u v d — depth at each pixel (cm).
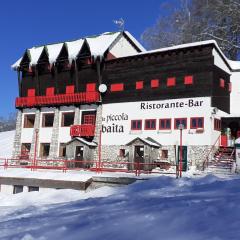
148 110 3534
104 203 1160
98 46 3912
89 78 3950
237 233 610
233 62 3825
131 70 3700
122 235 674
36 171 2905
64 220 873
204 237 604
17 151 4294
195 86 3322
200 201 936
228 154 3161
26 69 4422
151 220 764
